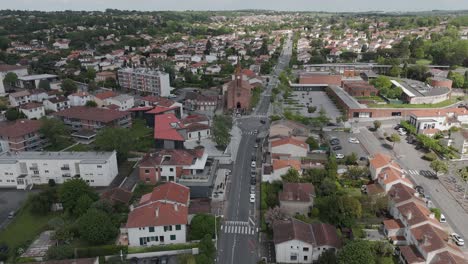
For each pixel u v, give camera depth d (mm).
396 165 125625
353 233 96000
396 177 112938
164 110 193125
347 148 155125
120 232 97750
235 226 102312
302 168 129000
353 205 98062
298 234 88375
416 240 87625
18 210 111875
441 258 81188
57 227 96000
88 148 159625
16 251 91875
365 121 194500
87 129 176875
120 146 139750
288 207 106250
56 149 158000
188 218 102562
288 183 113312
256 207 111750
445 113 182875
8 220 107438
